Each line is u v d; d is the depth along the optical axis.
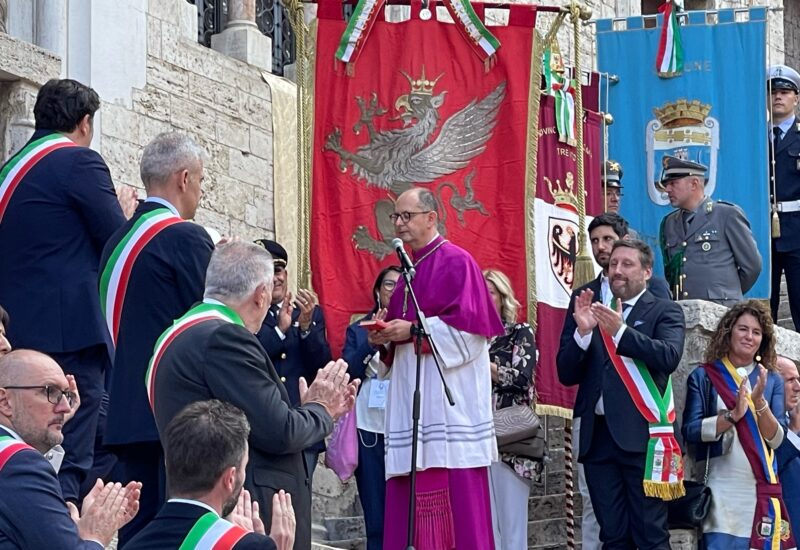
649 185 17.47
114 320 8.55
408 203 10.80
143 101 14.83
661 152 17.44
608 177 15.89
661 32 17.52
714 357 12.82
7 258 9.18
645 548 11.81
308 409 7.97
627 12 22.33
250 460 7.77
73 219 9.21
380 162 13.12
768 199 17.12
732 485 12.50
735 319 12.80
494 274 12.32
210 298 8.00
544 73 13.74
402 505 10.70
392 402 10.77
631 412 11.77
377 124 13.17
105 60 14.42
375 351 12.12
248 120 16.28
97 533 7.31
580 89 14.04
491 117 13.26
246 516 7.15
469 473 10.59
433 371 10.64
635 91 17.58
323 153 13.09
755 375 12.82
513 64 13.30
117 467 9.98
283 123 16.77
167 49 15.21
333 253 12.95
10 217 9.18
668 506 12.40
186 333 7.76
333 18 13.23
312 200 12.97
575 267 13.70
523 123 13.21
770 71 17.80
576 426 12.70
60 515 7.17
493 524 12.00
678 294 14.59
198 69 15.64
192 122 15.48
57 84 9.49
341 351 12.77
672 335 11.88
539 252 13.55
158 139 8.86
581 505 14.34
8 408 7.74
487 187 13.18
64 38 14.12
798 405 13.41
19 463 7.21
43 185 9.19
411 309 10.68
